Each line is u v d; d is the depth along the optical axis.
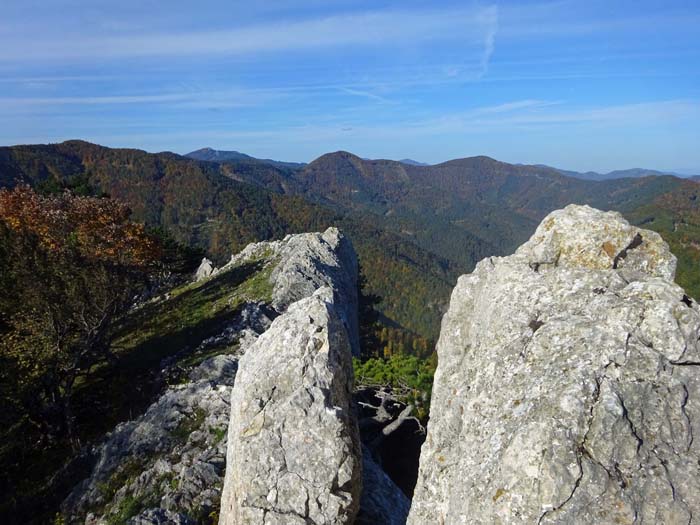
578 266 8.39
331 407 10.07
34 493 20.88
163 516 14.53
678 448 6.04
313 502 9.58
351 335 33.53
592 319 7.08
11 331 25.41
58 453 24.30
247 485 9.85
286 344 10.78
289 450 9.85
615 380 6.38
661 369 6.40
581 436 6.05
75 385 30.77
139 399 27.81
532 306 7.84
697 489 5.78
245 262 53.19
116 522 15.51
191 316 39.56
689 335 6.56
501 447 6.55
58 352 25.05
